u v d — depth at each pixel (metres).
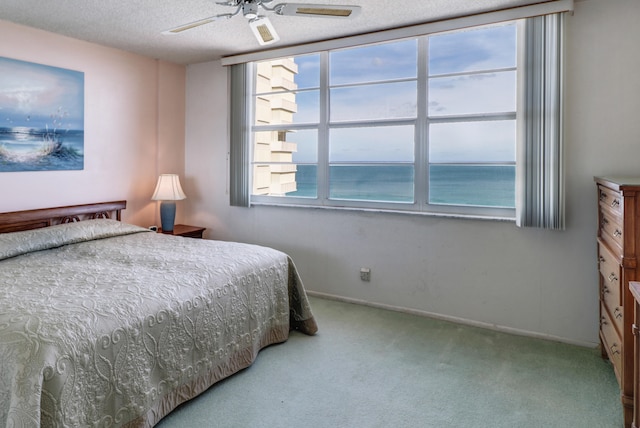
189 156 4.57
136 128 4.08
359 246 3.64
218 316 2.24
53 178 3.42
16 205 3.19
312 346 2.78
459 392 2.22
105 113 3.79
